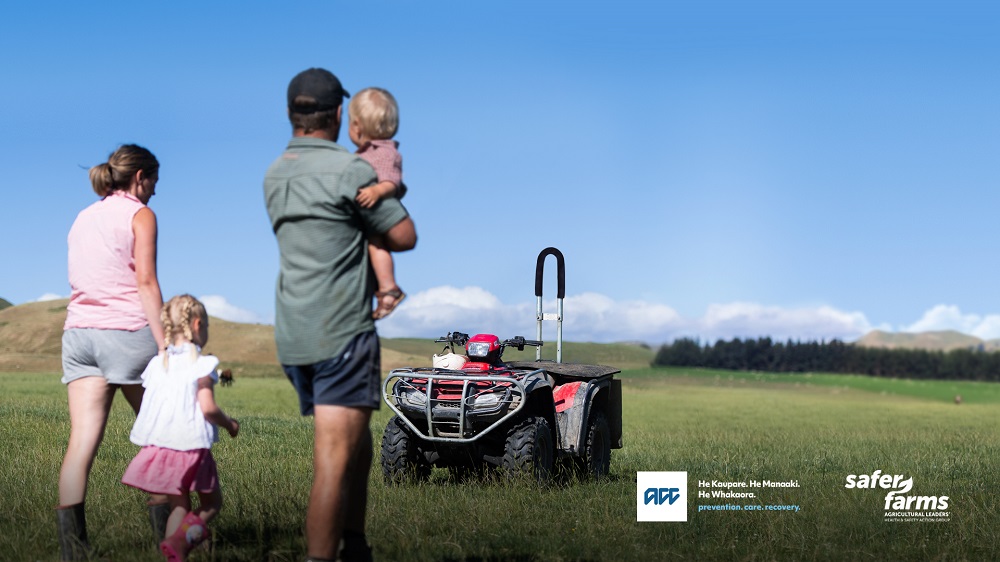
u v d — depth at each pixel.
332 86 4.38
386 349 102.75
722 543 6.34
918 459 13.71
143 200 5.67
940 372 146.00
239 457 10.66
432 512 6.89
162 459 4.90
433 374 9.65
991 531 6.77
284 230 4.21
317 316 4.10
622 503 8.11
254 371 78.62
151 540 5.52
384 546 5.60
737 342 154.38
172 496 4.97
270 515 6.22
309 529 4.11
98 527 5.91
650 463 12.59
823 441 19.22
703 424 28.31
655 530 6.73
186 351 5.09
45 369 80.00
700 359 151.38
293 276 4.16
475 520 6.67
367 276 4.24
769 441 18.70
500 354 10.58
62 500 5.24
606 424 10.99
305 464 10.17
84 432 5.37
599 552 5.85
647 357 154.62
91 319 5.35
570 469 10.38
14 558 5.18
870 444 18.23
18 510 6.43
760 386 106.62
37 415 15.76
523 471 9.15
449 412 9.38
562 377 11.02
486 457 9.53
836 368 151.25
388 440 9.54
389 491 8.17
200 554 5.07
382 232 4.21
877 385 111.69
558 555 5.69
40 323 107.44
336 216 4.12
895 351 150.75
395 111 4.43
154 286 5.39
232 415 19.89
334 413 4.12
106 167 5.53
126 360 5.35
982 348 148.62
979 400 92.88
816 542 6.36
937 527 7.06
